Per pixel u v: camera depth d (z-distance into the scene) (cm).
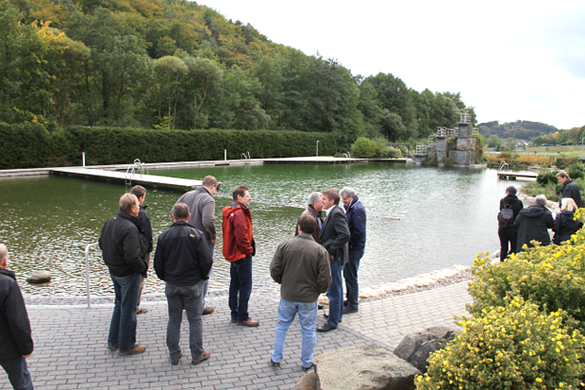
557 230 666
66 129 2917
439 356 235
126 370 369
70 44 3662
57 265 732
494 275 319
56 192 1641
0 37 3144
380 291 620
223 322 488
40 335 434
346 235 452
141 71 4200
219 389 342
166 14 7894
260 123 5322
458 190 2062
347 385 267
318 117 5688
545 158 4197
